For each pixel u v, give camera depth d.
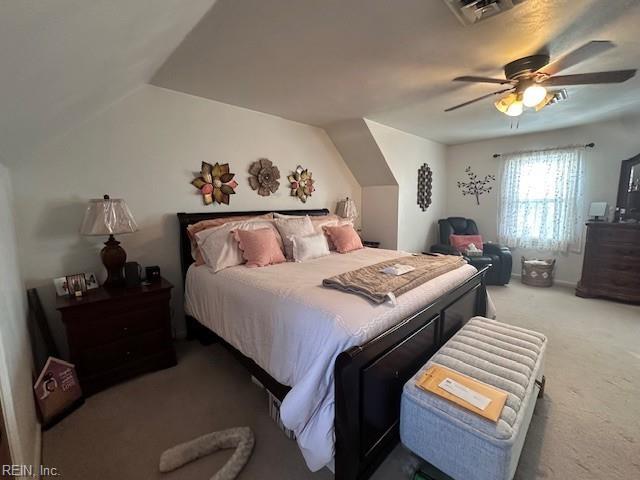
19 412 1.27
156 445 1.59
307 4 1.45
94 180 2.31
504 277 4.32
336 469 1.28
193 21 1.55
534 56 1.98
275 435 1.65
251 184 3.27
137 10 1.07
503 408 1.21
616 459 1.48
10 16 0.67
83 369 1.96
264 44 1.83
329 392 1.30
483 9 1.44
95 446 1.59
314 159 3.94
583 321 3.10
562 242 4.32
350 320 1.37
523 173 4.58
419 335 1.67
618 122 3.79
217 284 2.16
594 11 1.52
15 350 1.41
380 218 4.59
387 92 2.70
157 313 2.25
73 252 2.25
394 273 2.00
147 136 2.54
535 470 1.42
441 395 1.28
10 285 1.54
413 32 1.72
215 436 1.58
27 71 1.00
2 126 1.32
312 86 2.55
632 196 3.66
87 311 1.94
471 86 2.56
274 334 1.63
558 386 2.04
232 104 3.03
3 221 1.59
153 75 2.31
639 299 3.48
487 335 1.80
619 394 1.96
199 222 2.67
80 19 0.89
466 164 5.21
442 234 4.94
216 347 2.66
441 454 1.26
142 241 2.58
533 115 3.53
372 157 4.11
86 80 1.49
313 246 2.75
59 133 2.07
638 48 1.92
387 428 1.48
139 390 2.05
